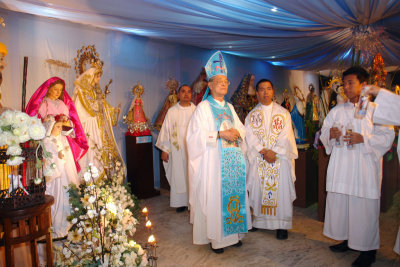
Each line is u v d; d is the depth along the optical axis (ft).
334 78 13.37
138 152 17.39
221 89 10.07
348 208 9.17
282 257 9.61
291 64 29.27
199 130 9.65
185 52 22.07
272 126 11.16
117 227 8.05
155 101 20.44
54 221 10.25
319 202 13.15
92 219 7.79
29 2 12.55
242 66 27.17
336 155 9.39
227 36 18.62
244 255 9.83
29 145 7.84
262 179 11.19
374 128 8.68
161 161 20.43
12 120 6.22
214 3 12.98
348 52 22.58
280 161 11.02
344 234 9.53
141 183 17.56
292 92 33.37
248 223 10.40
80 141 12.28
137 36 19.25
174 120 15.42
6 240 6.25
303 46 21.40
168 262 9.41
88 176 7.18
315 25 16.12
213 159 9.82
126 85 18.79
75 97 14.21
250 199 11.57
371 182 8.63
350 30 17.47
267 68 29.94
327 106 15.52
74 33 16.19
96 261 7.38
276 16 14.65
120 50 18.42
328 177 9.58
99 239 7.69
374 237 8.80
